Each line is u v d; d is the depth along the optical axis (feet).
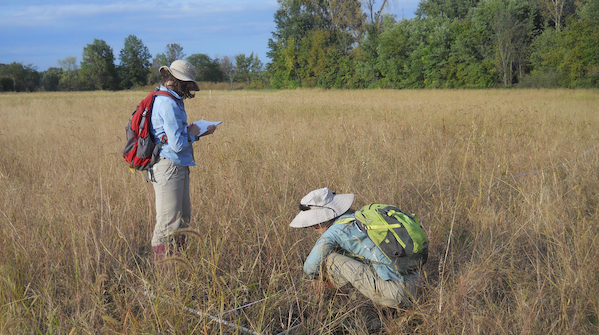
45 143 24.12
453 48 131.34
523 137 22.36
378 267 7.74
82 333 7.29
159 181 9.66
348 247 8.08
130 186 13.64
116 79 253.44
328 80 171.32
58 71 306.76
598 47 94.22
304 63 184.44
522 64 122.62
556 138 21.72
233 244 10.36
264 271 9.70
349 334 7.82
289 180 14.69
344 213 8.72
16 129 31.14
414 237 7.52
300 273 9.63
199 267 8.98
